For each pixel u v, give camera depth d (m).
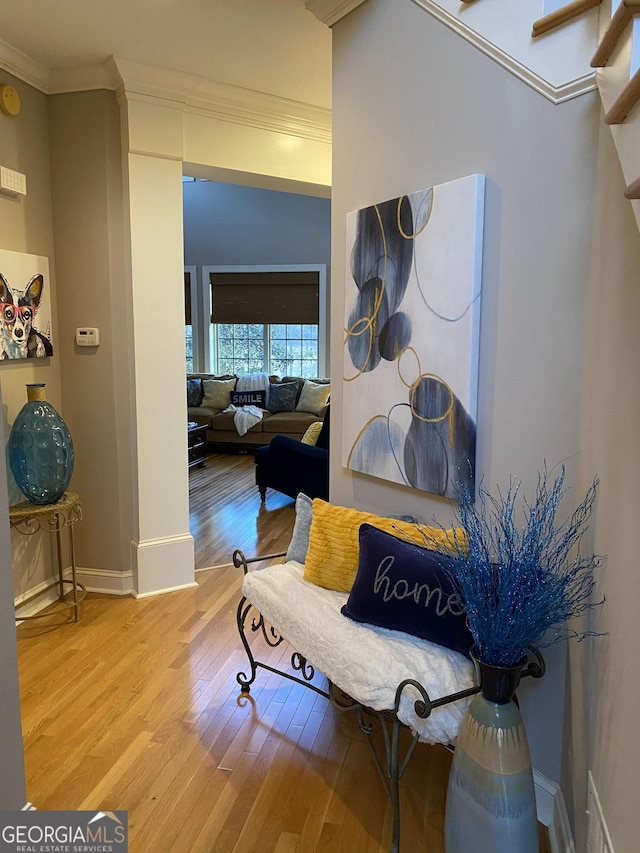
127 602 3.39
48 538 3.40
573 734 1.64
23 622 3.15
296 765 2.11
